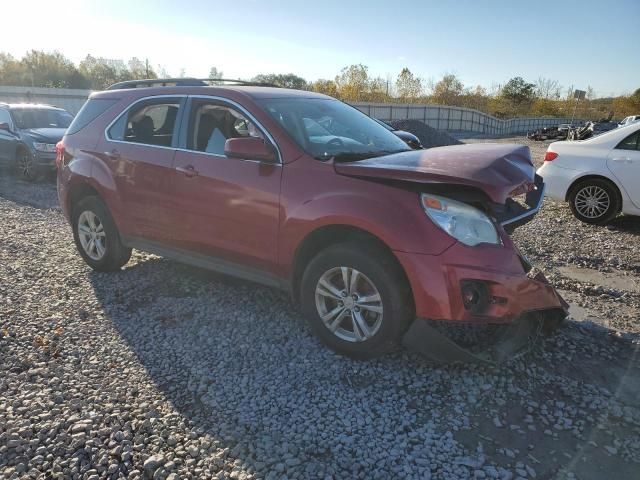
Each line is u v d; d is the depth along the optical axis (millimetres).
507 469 2494
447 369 3369
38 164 11023
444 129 57594
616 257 5988
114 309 4352
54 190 10383
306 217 3488
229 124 4094
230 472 2477
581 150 7754
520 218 3646
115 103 4969
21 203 9000
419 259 3078
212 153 4098
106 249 5059
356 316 3406
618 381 3256
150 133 4590
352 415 2914
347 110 4762
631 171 7270
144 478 2459
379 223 3164
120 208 4773
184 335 3875
